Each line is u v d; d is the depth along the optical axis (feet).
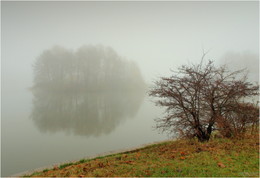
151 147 37.99
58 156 42.11
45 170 27.61
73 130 64.69
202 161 23.07
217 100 30.30
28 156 42.34
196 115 31.09
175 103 31.09
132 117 84.07
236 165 21.40
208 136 32.37
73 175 20.92
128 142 50.83
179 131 32.30
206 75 30.66
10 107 110.52
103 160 27.71
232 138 31.53
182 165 22.21
